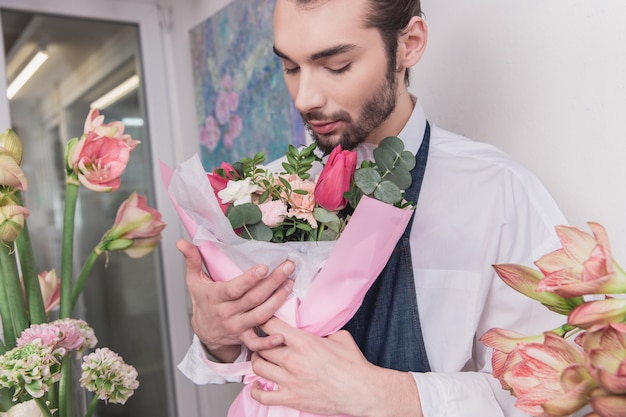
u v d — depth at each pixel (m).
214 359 0.87
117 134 1.17
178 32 2.22
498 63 1.09
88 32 2.11
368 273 0.73
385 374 0.73
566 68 0.97
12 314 1.10
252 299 0.73
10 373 0.89
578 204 0.97
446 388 0.75
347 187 0.72
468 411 0.75
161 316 2.21
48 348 0.94
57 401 1.06
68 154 1.14
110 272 2.10
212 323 0.78
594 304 0.46
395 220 0.70
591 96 0.93
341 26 0.76
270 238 0.74
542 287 0.48
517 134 1.07
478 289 0.86
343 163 0.71
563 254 0.49
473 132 1.16
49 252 2.00
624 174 0.89
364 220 0.68
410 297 0.86
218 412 2.10
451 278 0.88
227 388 2.03
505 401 0.78
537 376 0.47
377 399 0.71
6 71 1.93
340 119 0.82
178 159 2.28
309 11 0.76
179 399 2.18
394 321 0.85
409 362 0.84
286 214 0.74
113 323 2.10
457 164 0.92
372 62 0.79
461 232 0.89
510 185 0.87
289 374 0.73
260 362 0.76
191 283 0.81
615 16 0.89
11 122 1.94
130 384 1.07
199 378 0.92
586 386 0.44
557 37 0.98
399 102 0.91
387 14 0.79
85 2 2.08
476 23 1.13
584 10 0.93
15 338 1.10
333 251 0.70
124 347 2.12
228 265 0.78
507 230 0.86
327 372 0.71
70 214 1.19
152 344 2.18
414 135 0.94
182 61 2.21
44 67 2.01
